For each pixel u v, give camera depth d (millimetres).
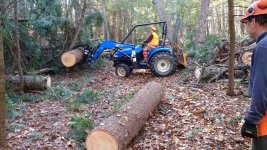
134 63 10492
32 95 8203
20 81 8094
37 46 10789
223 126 5332
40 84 8414
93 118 6035
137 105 5320
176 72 10852
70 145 4801
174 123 5594
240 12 23984
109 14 23141
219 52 10594
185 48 14992
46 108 6918
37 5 10891
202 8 15156
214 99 7012
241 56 9750
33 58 10773
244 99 6887
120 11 22531
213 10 29781
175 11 20516
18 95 8055
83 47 12086
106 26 20875
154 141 4879
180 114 6047
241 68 8344
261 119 2195
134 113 4961
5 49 9617
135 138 5012
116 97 7734
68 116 6246
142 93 5973
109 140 4145
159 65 10391
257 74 2029
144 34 22281
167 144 4754
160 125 5492
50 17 10812
